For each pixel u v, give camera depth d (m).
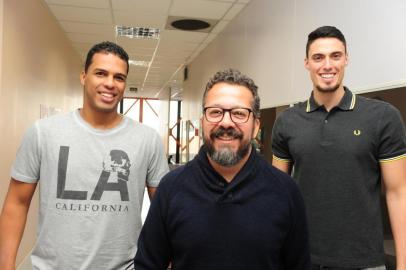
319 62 1.60
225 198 1.02
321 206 1.54
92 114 1.42
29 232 3.62
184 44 6.25
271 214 1.03
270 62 3.65
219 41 5.58
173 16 4.82
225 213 1.02
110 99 1.41
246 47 4.36
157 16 4.81
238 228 1.01
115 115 1.47
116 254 1.36
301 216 1.09
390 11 2.04
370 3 2.21
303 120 1.66
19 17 3.31
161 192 1.09
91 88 1.40
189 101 7.96
